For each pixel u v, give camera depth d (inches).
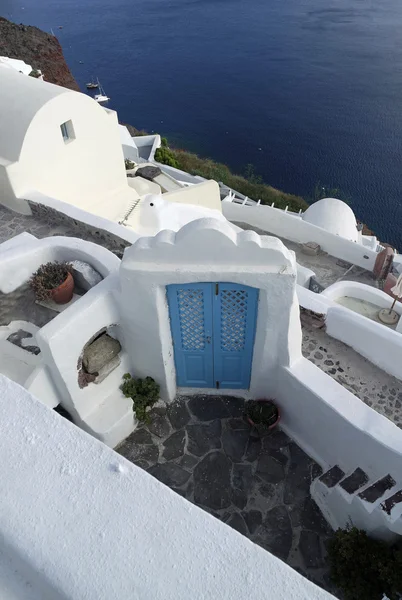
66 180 419.2
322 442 267.6
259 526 253.8
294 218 634.2
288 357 259.6
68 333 234.5
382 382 285.1
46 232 374.0
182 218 490.3
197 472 272.8
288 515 257.8
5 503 109.3
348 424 238.1
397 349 277.7
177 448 282.2
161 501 109.8
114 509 108.3
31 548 102.6
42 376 244.5
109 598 95.4
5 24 1934.1
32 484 112.2
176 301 248.2
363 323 290.2
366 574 219.6
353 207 1364.4
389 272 574.6
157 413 296.4
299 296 317.1
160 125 1827.0
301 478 270.4
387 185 1451.8
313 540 249.1
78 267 285.7
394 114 1835.6
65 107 390.3
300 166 1553.9
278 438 286.7
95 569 99.4
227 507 260.4
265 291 231.6
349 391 264.5
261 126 1795.0
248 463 276.4
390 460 226.8
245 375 289.0
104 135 438.6
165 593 96.1
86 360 264.2
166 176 679.7
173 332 265.6
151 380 289.1
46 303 292.7
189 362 285.3
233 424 291.1
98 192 459.2
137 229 462.9
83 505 108.9
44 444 119.2
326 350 301.7
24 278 294.4
